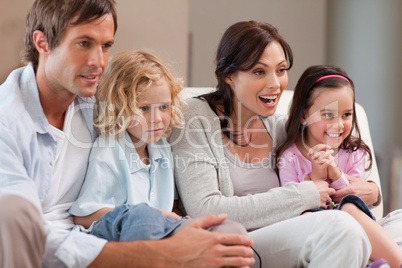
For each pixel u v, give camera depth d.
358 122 2.61
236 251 1.54
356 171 2.35
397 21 4.61
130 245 1.54
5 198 1.35
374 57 4.76
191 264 1.52
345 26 4.95
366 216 1.94
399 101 4.63
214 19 4.62
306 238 1.72
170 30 3.67
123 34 3.55
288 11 4.86
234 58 2.07
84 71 1.75
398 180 4.48
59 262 1.52
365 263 1.69
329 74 2.29
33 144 1.74
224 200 1.95
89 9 1.71
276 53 2.05
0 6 3.14
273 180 2.22
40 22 1.76
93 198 1.85
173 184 2.03
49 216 1.80
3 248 1.31
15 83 1.78
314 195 1.96
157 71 1.96
